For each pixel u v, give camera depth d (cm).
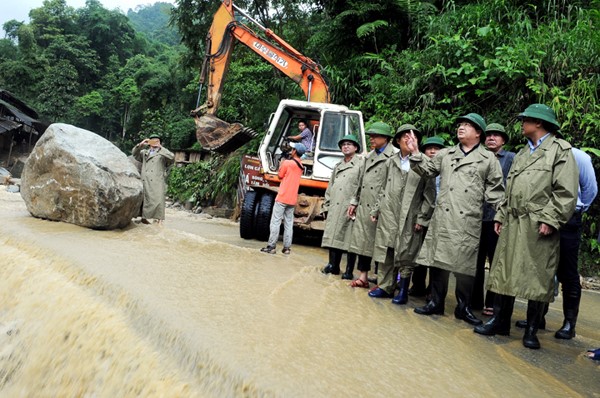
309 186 791
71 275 376
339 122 820
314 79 938
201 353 241
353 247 461
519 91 862
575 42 834
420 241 423
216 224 1041
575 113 773
